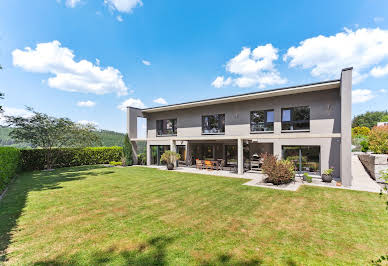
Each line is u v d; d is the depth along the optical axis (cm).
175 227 442
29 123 1452
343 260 318
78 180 1034
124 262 310
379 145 1248
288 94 1209
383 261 314
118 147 2089
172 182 961
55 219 492
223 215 515
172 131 1795
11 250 347
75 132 1650
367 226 446
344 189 799
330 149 1077
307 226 446
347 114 868
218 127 1535
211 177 1104
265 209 561
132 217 504
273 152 1247
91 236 400
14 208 577
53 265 304
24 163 1486
